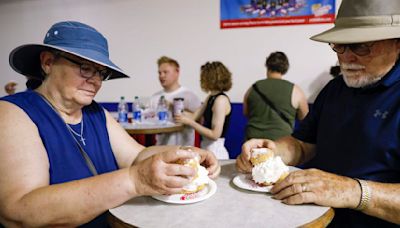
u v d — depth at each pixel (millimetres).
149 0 4023
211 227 768
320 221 817
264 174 1027
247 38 3699
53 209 829
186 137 3012
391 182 1051
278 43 3590
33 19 4613
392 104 1069
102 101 4418
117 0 4160
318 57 3463
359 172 1099
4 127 931
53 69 1092
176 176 855
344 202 899
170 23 3984
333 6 3342
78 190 847
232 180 1128
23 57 1128
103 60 1067
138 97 4090
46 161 997
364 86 1141
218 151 2666
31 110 1024
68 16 4430
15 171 887
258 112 2633
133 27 4152
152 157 902
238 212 857
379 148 1062
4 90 4957
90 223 1089
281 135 2561
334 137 1225
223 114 2604
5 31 4773
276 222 796
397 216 895
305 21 3453
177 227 768
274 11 3543
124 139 1398
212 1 3764
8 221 871
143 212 856
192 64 3973
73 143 1107
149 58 4156
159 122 2949
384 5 1050
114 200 860
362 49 1057
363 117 1126
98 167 1225
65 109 1159
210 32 3838
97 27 4320
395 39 1040
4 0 4668
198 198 923
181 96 3305
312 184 909
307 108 2658
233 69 3805
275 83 2609
